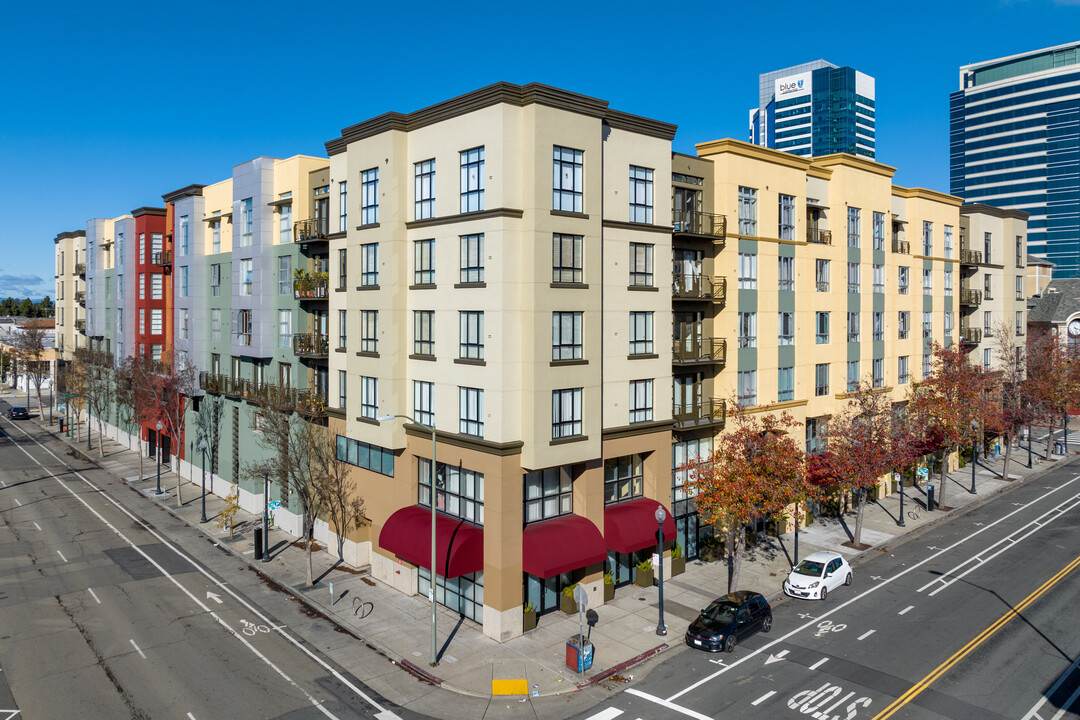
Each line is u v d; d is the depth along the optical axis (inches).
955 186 6953.7
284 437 1390.3
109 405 2871.6
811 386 1654.8
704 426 1391.5
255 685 946.7
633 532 1210.6
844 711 872.9
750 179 1478.8
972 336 2294.5
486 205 1096.8
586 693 933.2
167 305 2218.3
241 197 1736.0
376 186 1279.5
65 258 3368.6
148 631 1110.4
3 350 4468.5
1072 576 1346.0
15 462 2444.6
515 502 1094.4
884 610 1190.3
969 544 1555.1
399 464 1275.8
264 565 1405.0
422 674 981.8
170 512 1796.3
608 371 1213.7
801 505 1349.7
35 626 1125.1
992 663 997.2
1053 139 6323.8
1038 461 2437.3
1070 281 3371.1
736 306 1454.2
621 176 1215.6
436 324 1202.0
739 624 1064.2
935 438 1916.8
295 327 1578.5
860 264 1798.7
